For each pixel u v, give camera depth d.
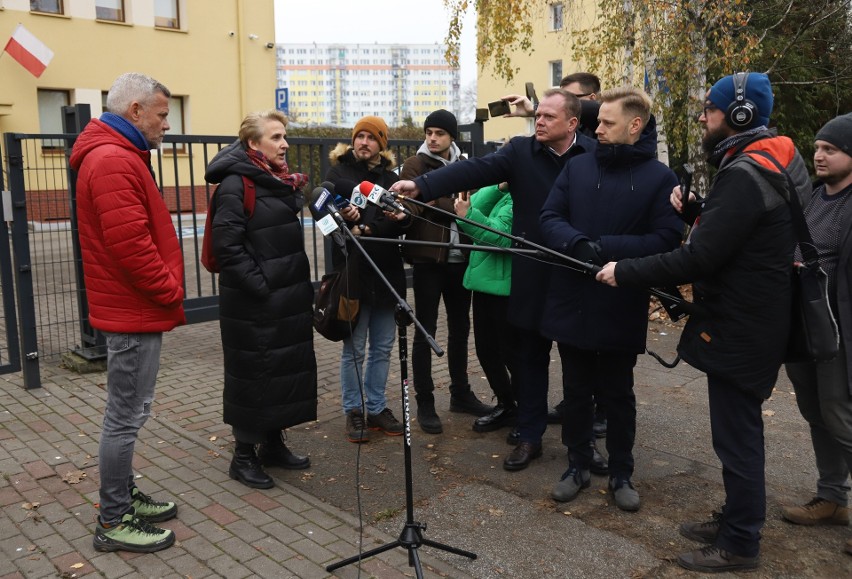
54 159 5.60
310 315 3.62
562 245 3.22
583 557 2.98
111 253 2.81
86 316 5.52
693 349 2.88
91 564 2.90
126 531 3.00
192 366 5.75
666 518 3.32
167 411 4.72
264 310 3.44
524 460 3.82
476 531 3.20
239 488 3.59
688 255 2.74
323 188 3.02
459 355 4.63
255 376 3.47
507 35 10.34
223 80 17.52
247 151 3.46
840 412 2.98
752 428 2.83
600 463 3.78
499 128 26.62
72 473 3.72
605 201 3.27
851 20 10.62
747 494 2.82
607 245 3.16
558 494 3.45
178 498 3.47
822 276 2.72
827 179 3.07
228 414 3.57
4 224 5.01
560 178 3.46
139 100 2.90
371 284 4.07
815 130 10.95
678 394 5.06
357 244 2.94
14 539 3.09
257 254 3.44
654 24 8.68
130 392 2.97
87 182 2.81
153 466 3.85
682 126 8.92
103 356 5.47
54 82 14.91
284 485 3.62
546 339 3.80
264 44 18.12
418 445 4.18
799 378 3.21
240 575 2.82
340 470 3.84
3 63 14.17
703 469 3.86
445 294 4.54
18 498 3.46
